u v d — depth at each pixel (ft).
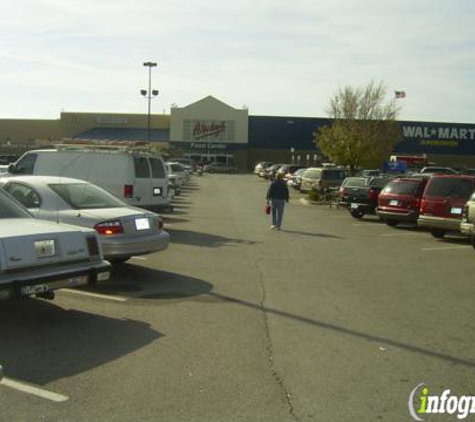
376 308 28.89
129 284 32.63
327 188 110.52
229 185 164.04
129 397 17.35
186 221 68.90
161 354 21.16
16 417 15.93
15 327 24.06
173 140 270.67
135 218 33.53
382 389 18.40
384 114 145.07
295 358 21.07
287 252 46.73
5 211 26.13
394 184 69.15
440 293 32.83
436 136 257.75
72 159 52.70
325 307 28.76
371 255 46.62
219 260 41.50
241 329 24.54
